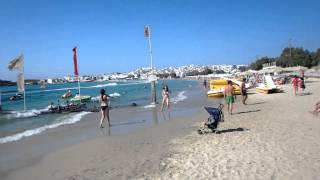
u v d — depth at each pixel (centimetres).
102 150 1380
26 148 1497
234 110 2369
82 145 1505
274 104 2588
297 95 3269
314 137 1270
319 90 3769
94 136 1717
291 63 12912
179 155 1171
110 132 1816
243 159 1032
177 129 1775
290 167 926
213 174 917
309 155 1029
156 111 2784
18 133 1928
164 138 1532
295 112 2006
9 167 1185
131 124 2080
